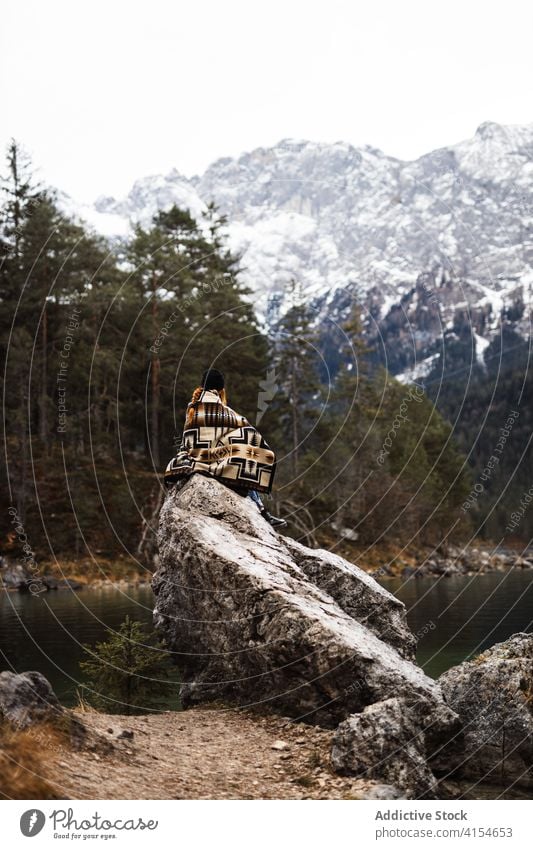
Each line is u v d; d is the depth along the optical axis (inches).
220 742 310.7
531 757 310.2
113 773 247.4
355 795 255.6
